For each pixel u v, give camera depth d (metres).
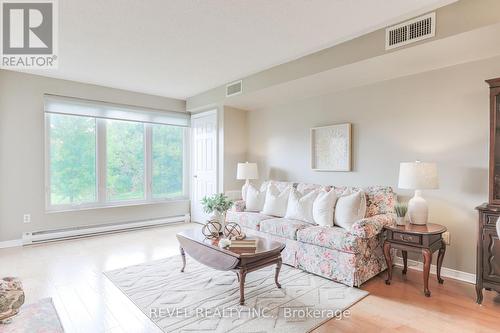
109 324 2.09
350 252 2.70
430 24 2.43
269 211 3.88
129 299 2.47
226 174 5.11
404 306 2.37
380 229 2.87
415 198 2.91
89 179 4.75
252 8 2.41
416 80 3.25
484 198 2.79
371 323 2.11
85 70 4.00
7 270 3.13
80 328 2.03
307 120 4.41
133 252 3.78
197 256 2.73
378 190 3.31
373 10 2.44
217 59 3.56
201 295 2.54
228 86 4.56
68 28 2.75
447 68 3.03
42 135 4.25
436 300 2.47
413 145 3.27
